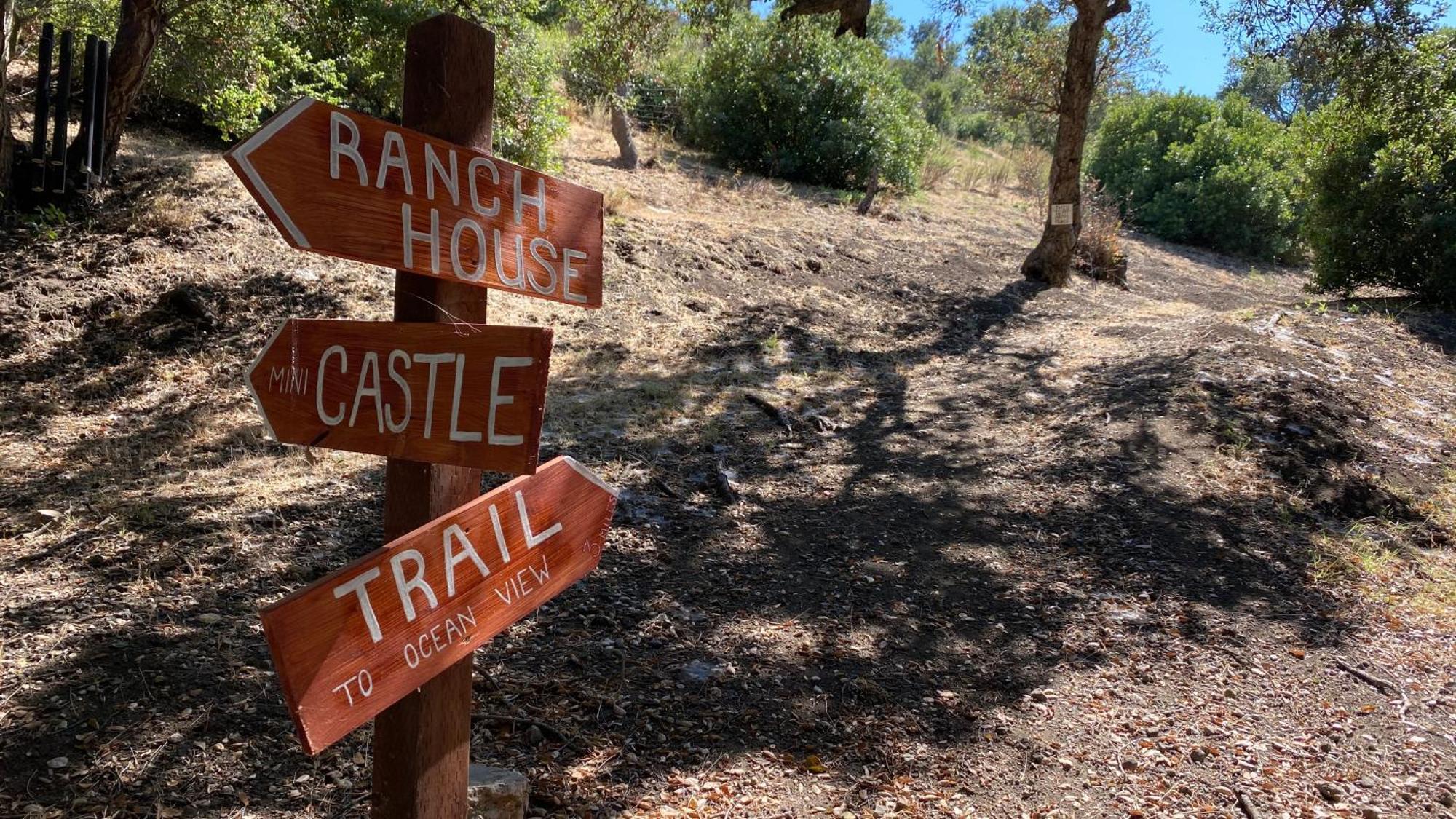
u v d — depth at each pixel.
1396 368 8.09
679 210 12.28
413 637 1.75
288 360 1.74
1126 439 6.60
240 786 2.89
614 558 4.68
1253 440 6.50
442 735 1.93
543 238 1.98
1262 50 10.44
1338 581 4.99
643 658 3.86
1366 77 9.94
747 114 17.14
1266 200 19.00
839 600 4.50
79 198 7.92
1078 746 3.50
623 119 14.34
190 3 8.25
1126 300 12.44
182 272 7.47
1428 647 4.41
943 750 3.42
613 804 2.98
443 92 1.77
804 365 8.26
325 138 1.54
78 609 3.75
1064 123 11.97
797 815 3.00
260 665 3.50
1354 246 10.56
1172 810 3.17
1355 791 3.32
